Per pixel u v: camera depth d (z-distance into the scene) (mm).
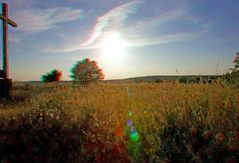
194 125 2963
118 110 4672
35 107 4746
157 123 3381
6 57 7102
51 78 23078
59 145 2959
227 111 3053
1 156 2631
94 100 5570
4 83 6973
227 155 2326
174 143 2730
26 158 2641
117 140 3150
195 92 4180
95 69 15328
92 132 3420
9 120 3643
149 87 7949
